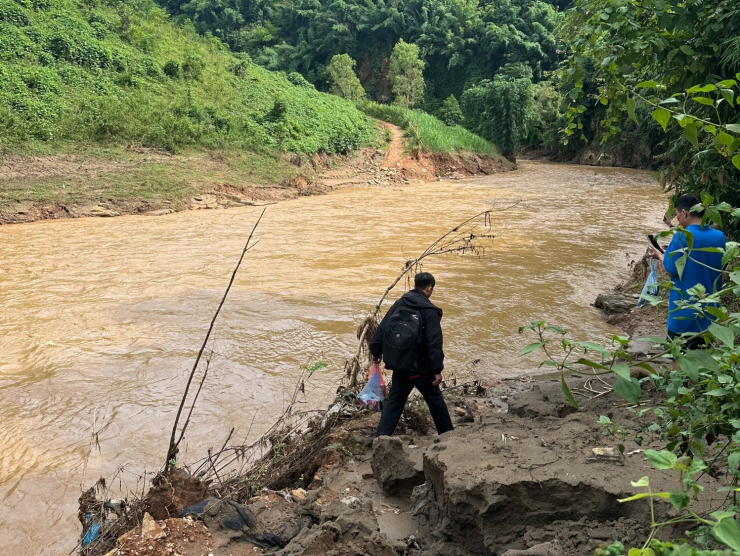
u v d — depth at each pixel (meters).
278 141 31.06
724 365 2.29
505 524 3.14
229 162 27.06
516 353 8.12
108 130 25.78
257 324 9.25
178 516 3.57
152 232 17.52
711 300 2.32
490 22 71.88
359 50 78.50
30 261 13.59
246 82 38.06
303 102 38.00
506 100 46.56
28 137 23.05
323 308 10.10
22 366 7.56
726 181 5.64
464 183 33.91
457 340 8.60
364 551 3.03
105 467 5.26
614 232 17.91
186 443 5.66
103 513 3.89
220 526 3.40
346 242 16.14
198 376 7.25
